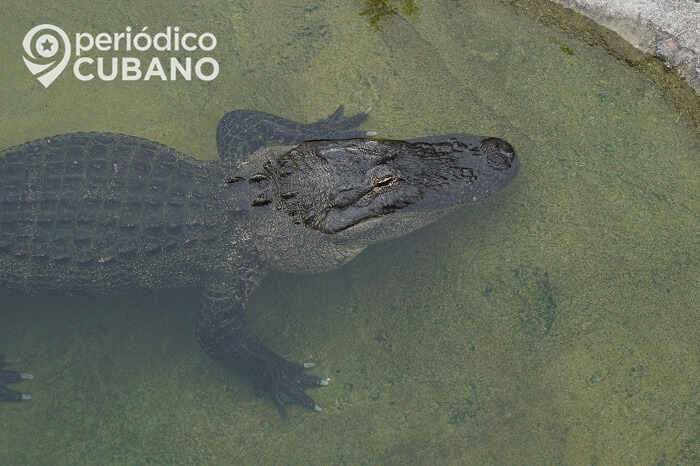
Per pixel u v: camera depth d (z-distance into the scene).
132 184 2.17
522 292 2.25
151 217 2.16
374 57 2.38
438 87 2.35
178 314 2.30
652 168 2.28
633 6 2.31
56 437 2.22
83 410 2.24
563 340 2.22
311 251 2.21
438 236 2.28
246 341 2.23
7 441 2.22
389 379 2.24
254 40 2.41
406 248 2.29
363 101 2.36
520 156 2.29
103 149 2.19
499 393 2.21
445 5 2.40
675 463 2.15
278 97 2.38
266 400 2.24
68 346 2.28
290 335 2.28
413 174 2.17
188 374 2.26
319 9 2.42
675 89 2.29
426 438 2.20
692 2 2.29
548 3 2.36
